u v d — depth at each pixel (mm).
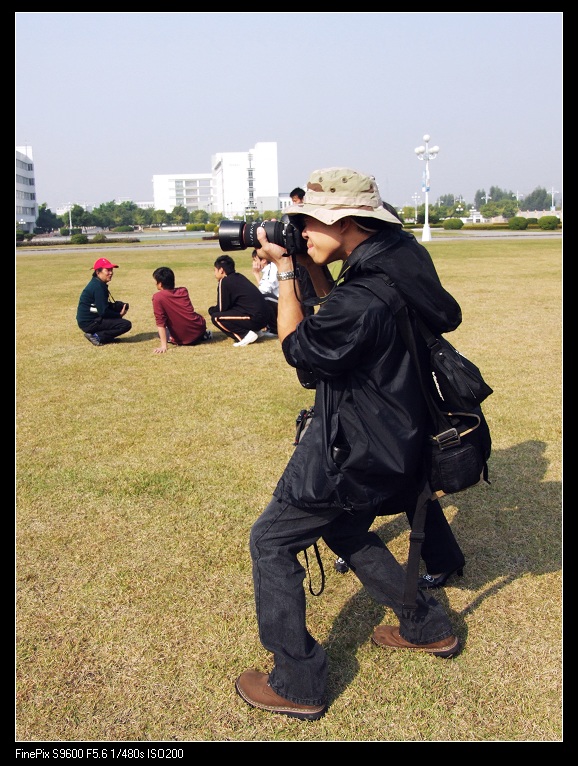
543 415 5672
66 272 23156
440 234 45812
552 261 20859
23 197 116562
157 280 8812
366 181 2346
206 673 2705
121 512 4105
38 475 4695
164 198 161250
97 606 3152
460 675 2650
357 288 2275
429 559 3184
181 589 3279
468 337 8969
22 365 8156
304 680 2438
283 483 2445
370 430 2295
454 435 2418
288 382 7062
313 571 3436
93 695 2596
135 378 7402
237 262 24812
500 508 4008
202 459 4941
